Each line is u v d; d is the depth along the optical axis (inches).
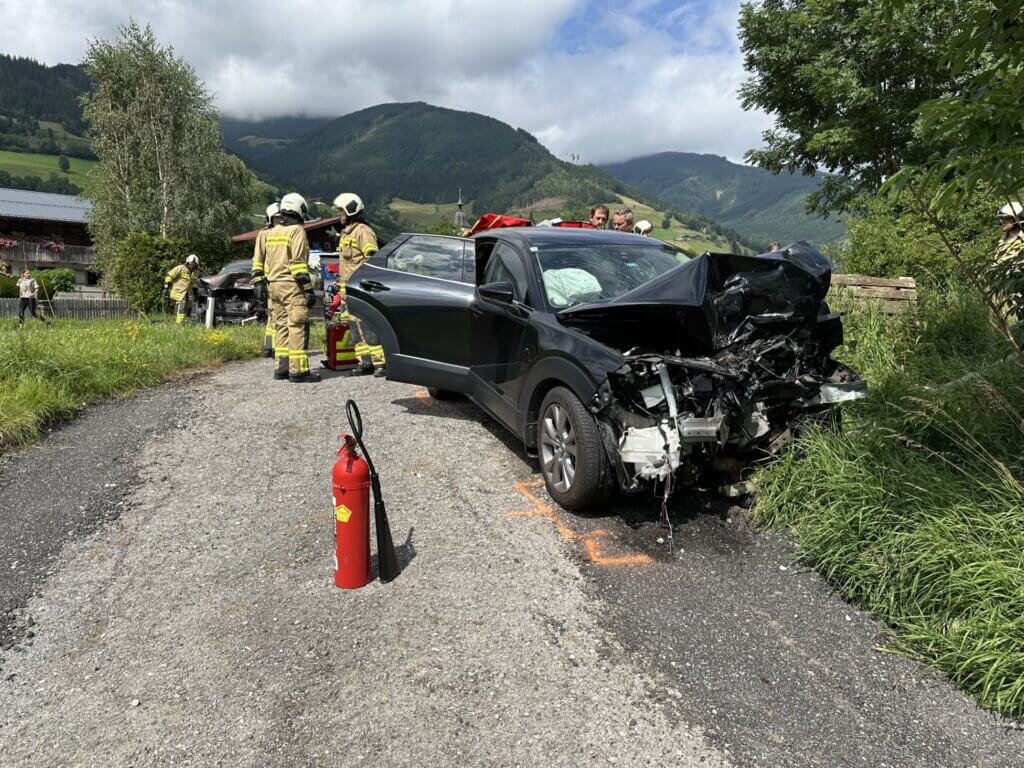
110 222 1212.5
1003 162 100.4
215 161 1263.5
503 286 171.5
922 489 131.9
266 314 676.7
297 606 119.6
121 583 127.1
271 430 215.3
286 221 288.2
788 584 129.6
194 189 1251.2
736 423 149.2
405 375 221.1
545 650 107.9
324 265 639.8
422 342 215.6
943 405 156.0
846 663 107.5
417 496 164.9
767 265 151.9
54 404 229.6
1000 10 98.6
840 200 685.9
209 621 115.3
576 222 313.0
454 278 215.5
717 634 113.5
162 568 132.3
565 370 148.7
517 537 144.4
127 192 1224.2
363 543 123.6
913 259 313.3
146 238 919.0
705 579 130.3
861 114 600.7
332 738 89.5
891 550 125.0
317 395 260.4
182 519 153.0
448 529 148.0
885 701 99.2
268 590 124.6
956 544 118.3
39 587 125.4
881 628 117.0
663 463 135.1
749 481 159.8
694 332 145.6
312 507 158.7
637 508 158.7
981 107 100.0
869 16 553.3
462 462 186.2
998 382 167.0
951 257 301.9
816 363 166.9
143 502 161.8
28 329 362.3
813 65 620.1
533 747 88.2
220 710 94.7
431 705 95.5
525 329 168.6
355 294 232.8
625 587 126.5
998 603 107.0
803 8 657.0
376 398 254.4
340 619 115.6
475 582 127.3
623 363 135.6
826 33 636.7
